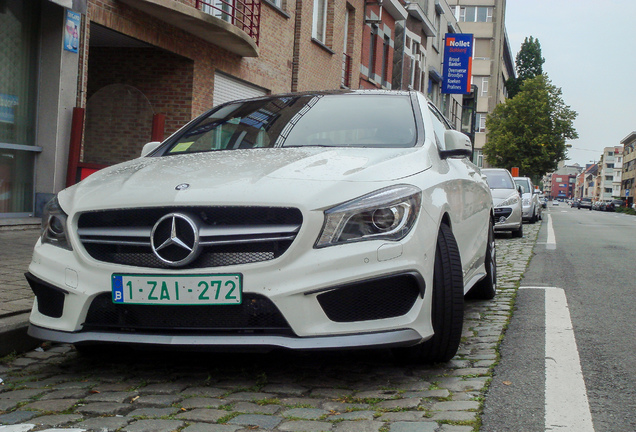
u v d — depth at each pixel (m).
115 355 4.11
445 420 2.94
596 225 23.19
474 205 5.26
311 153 3.97
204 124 4.94
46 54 9.50
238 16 14.21
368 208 3.34
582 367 3.84
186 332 3.34
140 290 3.33
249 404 3.17
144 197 3.44
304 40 17.88
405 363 3.83
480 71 64.81
